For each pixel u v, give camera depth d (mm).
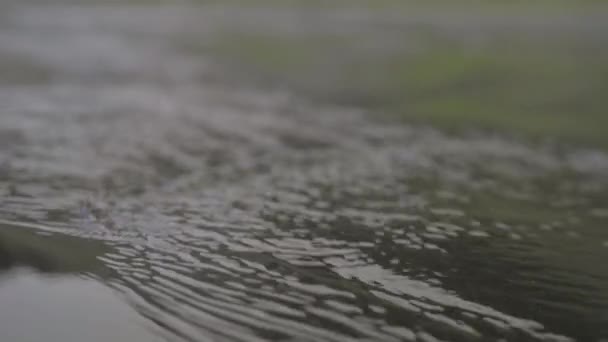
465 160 32125
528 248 18656
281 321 13367
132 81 52438
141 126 34844
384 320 13586
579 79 55156
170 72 57469
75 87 47531
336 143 34000
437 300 14656
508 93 51812
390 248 17891
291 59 65250
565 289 15664
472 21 82125
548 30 74750
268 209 21297
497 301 14773
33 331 12484
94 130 32938
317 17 87812
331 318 13570
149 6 97375
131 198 21734
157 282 14891
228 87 52906
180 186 23844
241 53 68125
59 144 29250
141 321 13062
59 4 96500
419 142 35812
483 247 18422
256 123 38250
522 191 26812
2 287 14117
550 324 13742
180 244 17469
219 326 13047
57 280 14641
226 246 17484
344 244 18047
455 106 47844
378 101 49344
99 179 24078
